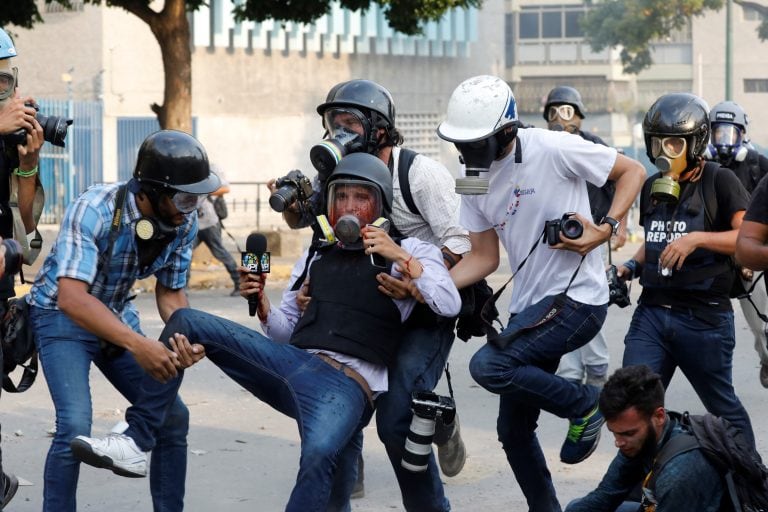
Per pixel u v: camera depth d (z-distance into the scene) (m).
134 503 5.55
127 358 4.72
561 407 4.73
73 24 25.73
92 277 4.39
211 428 7.08
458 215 4.94
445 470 5.86
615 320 11.47
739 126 6.99
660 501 3.63
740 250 4.63
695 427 3.65
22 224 5.23
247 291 4.70
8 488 5.04
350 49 29.98
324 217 4.58
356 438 4.84
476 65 33.09
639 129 34.12
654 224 5.29
